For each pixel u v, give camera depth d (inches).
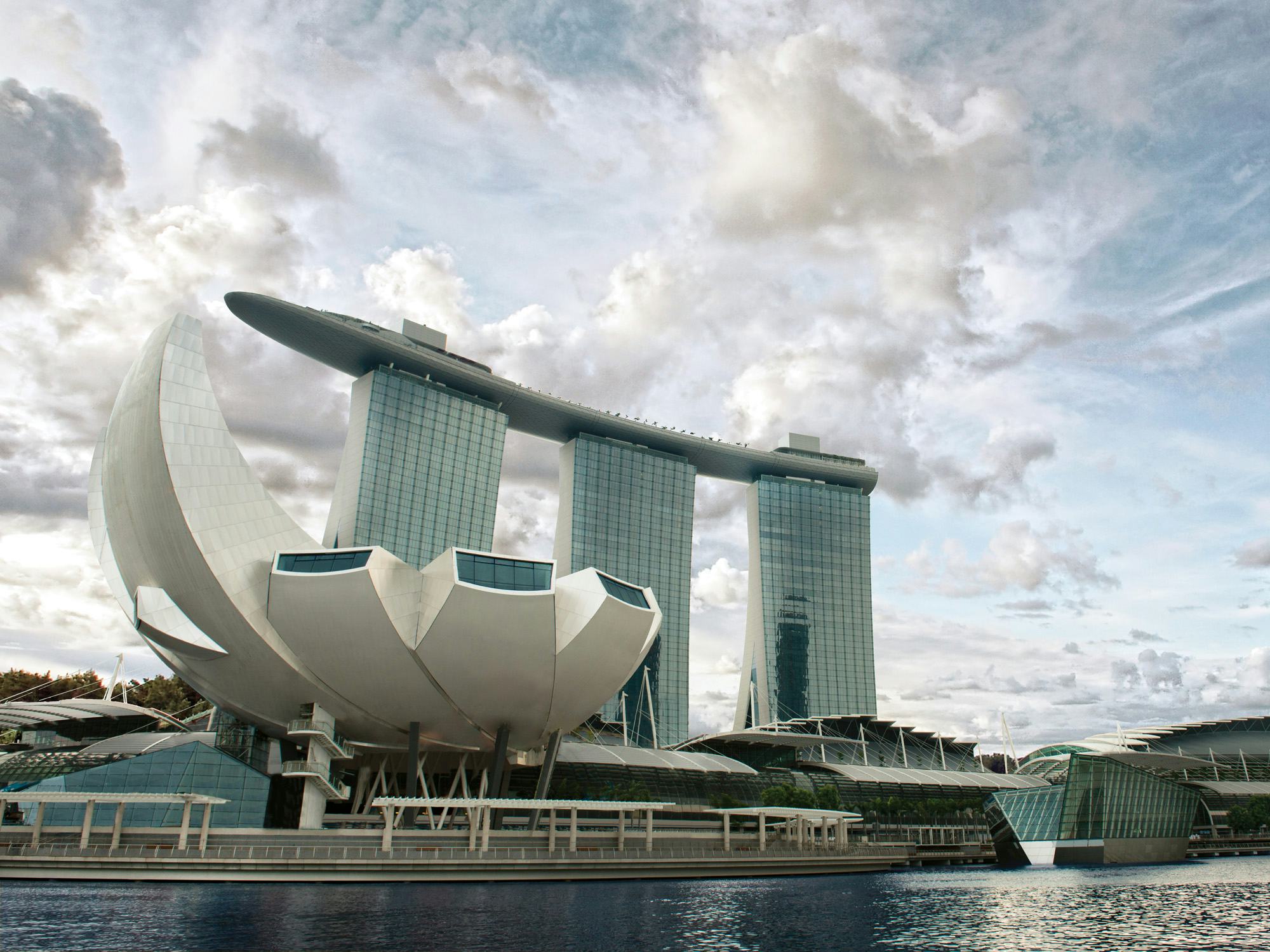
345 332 6254.9
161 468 2662.4
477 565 2839.6
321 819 2760.8
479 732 3127.5
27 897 1915.6
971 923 1914.4
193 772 2554.1
